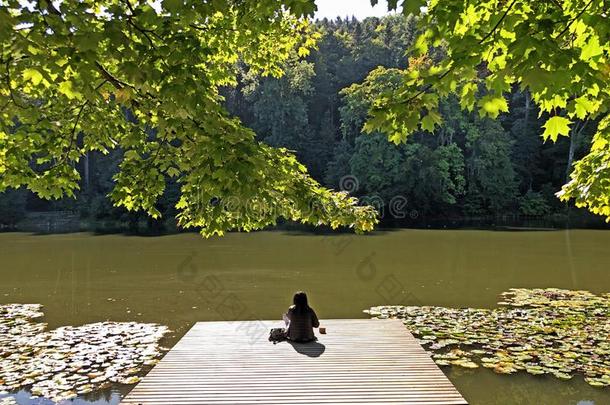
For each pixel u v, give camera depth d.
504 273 15.30
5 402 6.13
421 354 6.32
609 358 7.42
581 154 45.03
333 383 5.26
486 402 6.05
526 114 47.59
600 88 3.31
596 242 24.23
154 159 5.62
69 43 3.25
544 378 6.74
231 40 7.00
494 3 3.59
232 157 3.94
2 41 2.84
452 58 3.29
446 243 24.31
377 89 44.84
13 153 5.31
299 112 50.97
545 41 2.72
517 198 43.84
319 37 8.60
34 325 9.76
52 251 22.59
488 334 8.71
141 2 3.80
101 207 43.22
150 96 4.38
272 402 4.74
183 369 5.75
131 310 11.02
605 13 3.04
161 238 28.38
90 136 6.03
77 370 7.22
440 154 42.25
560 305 10.92
